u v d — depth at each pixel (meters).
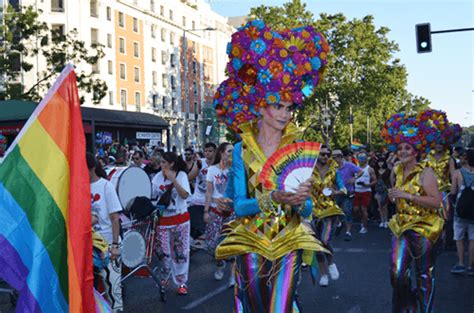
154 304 6.58
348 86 45.47
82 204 3.04
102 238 4.82
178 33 62.94
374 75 45.34
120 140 37.00
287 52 3.54
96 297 4.11
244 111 3.98
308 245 3.50
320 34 3.73
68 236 2.99
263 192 3.49
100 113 33.53
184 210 7.01
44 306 2.93
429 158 8.37
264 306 3.50
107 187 5.30
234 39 3.70
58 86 3.06
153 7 58.06
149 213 6.46
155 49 58.12
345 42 45.62
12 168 2.97
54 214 2.99
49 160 3.01
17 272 2.94
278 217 3.53
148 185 7.05
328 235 7.29
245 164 3.59
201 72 68.94
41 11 27.88
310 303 6.48
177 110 62.31
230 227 3.75
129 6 53.06
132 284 7.62
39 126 3.02
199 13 69.19
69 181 3.04
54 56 26.38
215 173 7.61
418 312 5.39
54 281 2.97
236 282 3.62
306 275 7.93
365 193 12.41
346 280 7.63
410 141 5.03
